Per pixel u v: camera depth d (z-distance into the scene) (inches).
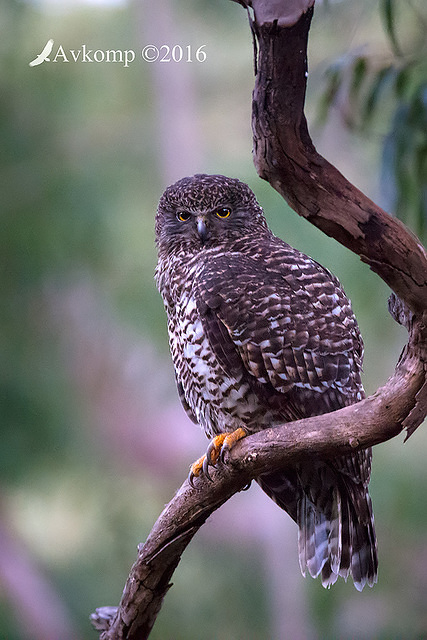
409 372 171.2
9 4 554.9
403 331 531.8
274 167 158.9
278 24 150.2
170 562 210.2
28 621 544.1
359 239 161.3
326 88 300.0
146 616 217.9
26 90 562.9
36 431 541.3
